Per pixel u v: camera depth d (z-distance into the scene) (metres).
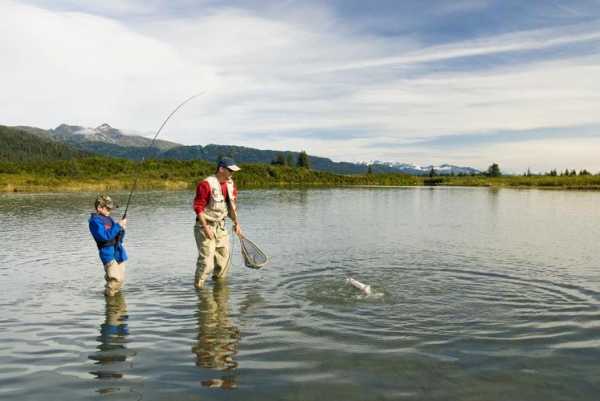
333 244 13.92
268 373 4.96
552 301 7.69
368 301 7.68
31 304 7.68
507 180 103.44
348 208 29.38
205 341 5.94
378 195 49.69
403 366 5.11
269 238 15.24
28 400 4.40
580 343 5.79
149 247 13.46
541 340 5.89
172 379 4.83
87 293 8.39
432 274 9.70
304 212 26.03
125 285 8.95
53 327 6.52
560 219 22.44
